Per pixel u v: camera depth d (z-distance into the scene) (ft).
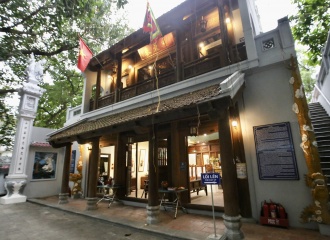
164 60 33.58
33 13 33.22
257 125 19.22
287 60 18.35
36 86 37.55
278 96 18.62
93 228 18.40
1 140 50.83
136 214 22.20
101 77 42.04
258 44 20.47
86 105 38.73
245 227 16.40
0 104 46.24
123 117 24.79
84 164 36.32
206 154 28.27
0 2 29.94
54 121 70.03
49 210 26.40
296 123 17.35
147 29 23.81
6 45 33.40
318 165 15.25
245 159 19.31
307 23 30.22
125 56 35.40
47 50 43.73
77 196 34.22
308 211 15.20
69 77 61.00
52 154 38.58
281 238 13.80
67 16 28.78
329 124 25.25
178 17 26.78
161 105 22.30
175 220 19.21
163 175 25.94
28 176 34.83
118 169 29.40
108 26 45.14
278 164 17.46
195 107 16.52
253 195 18.34
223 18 23.54
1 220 21.44
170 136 25.40
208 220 18.92
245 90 20.54
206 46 27.94
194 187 26.27
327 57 27.12
